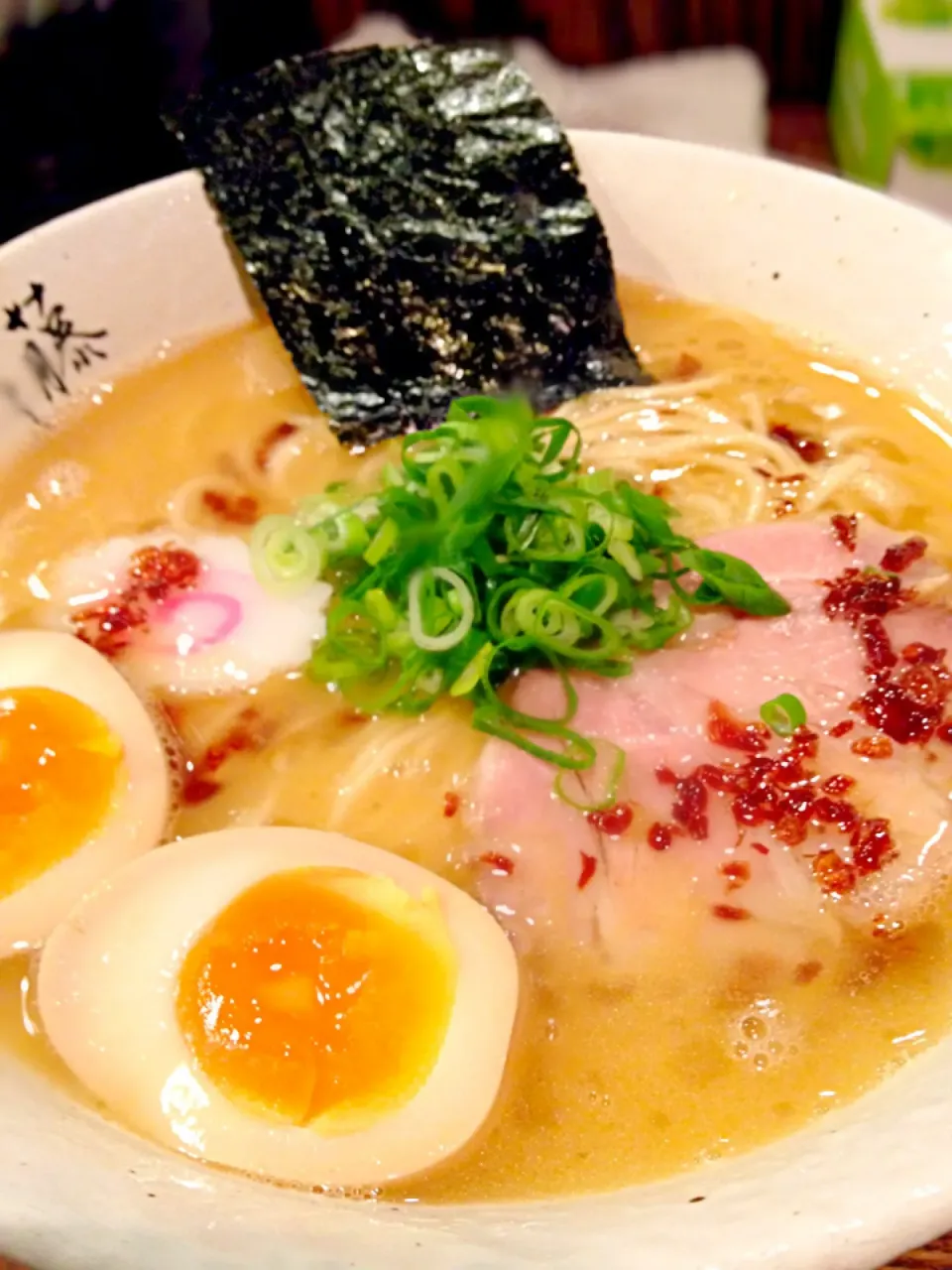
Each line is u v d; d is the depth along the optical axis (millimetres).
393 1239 119
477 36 309
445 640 171
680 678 175
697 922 155
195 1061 138
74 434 213
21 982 148
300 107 218
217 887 149
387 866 155
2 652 170
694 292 235
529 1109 143
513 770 167
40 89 247
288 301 215
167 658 184
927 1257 124
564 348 222
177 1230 113
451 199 220
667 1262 111
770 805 160
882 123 263
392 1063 138
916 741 164
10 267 203
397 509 181
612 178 229
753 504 205
